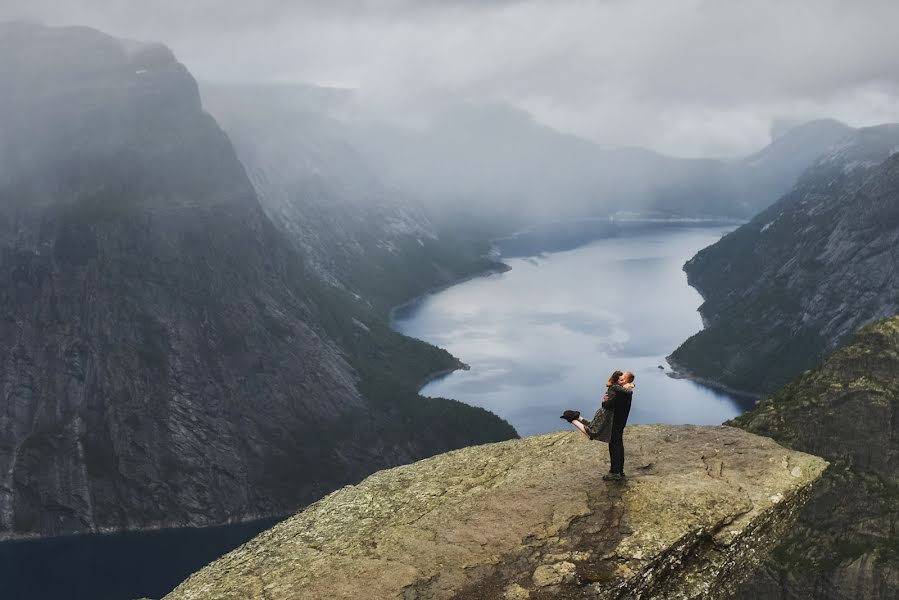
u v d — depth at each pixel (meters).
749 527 21.02
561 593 19.06
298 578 21.89
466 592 19.48
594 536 20.67
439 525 22.62
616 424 22.52
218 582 23.34
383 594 19.95
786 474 22.69
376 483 28.08
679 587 20.22
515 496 23.28
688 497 21.61
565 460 25.12
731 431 25.83
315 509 27.39
